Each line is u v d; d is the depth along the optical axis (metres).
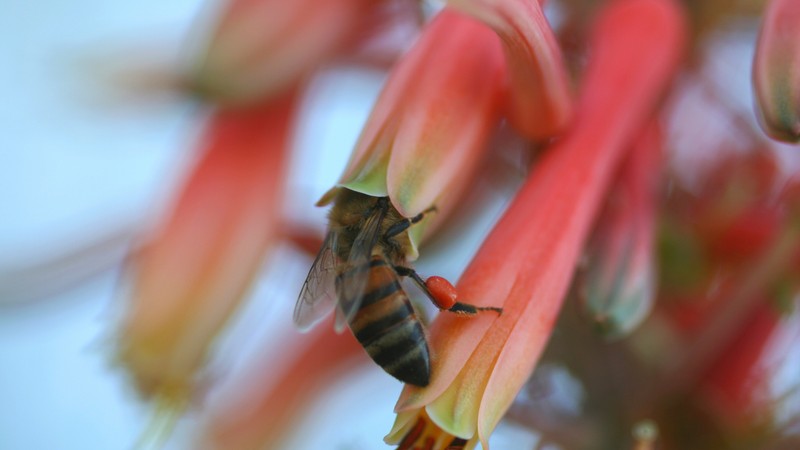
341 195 0.18
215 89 0.19
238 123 0.19
